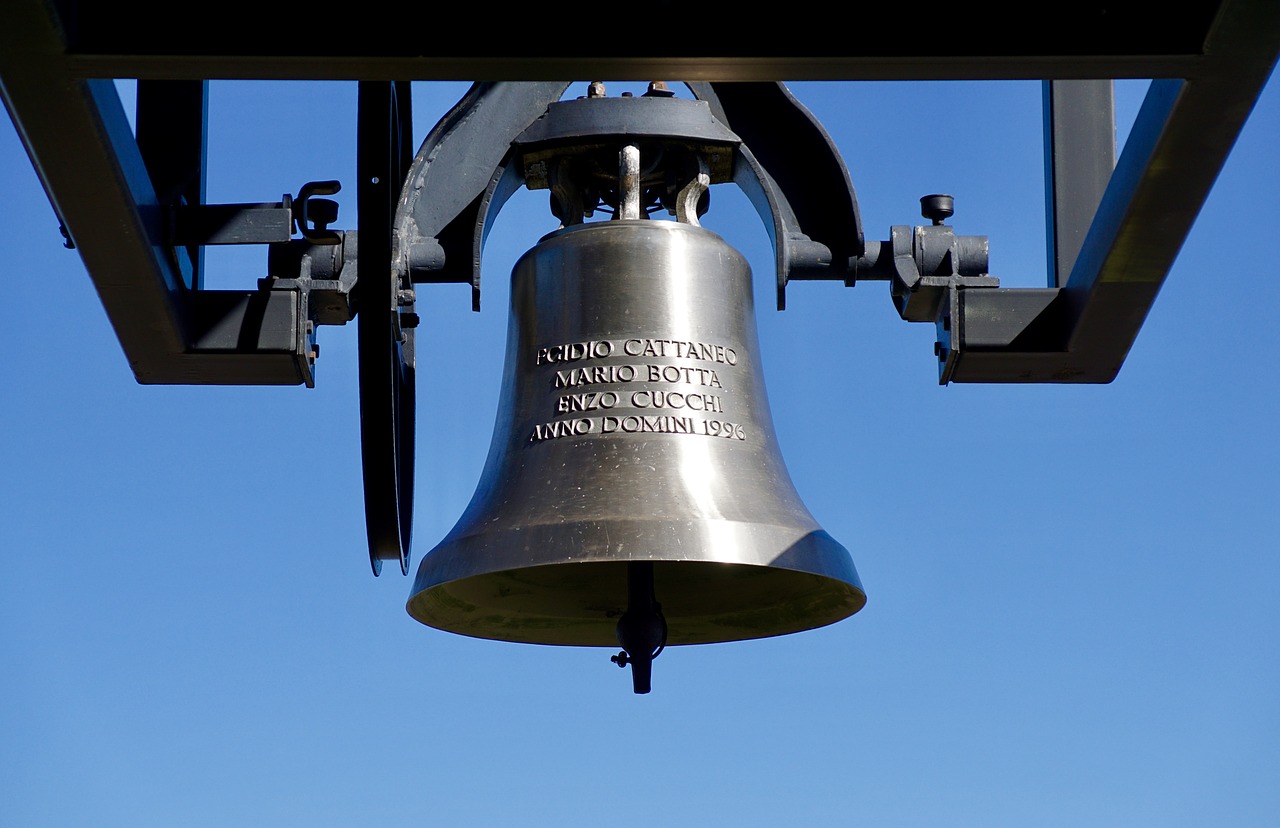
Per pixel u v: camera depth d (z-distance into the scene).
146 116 4.81
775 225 4.84
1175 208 4.42
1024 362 4.97
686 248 4.95
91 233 4.38
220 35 3.68
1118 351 4.90
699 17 3.68
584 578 5.03
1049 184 5.06
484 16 3.68
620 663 4.68
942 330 5.02
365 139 4.47
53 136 4.05
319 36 3.68
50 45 3.66
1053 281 4.99
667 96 5.06
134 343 4.75
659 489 4.55
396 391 4.86
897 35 3.71
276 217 4.71
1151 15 3.78
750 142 4.96
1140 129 4.36
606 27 3.69
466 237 4.90
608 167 5.06
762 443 4.84
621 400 4.75
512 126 4.98
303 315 4.80
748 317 5.07
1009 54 3.73
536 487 4.64
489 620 5.02
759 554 4.43
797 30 3.71
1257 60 3.82
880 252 4.91
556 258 4.96
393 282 4.54
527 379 4.92
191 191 4.89
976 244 4.92
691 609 5.02
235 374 4.92
